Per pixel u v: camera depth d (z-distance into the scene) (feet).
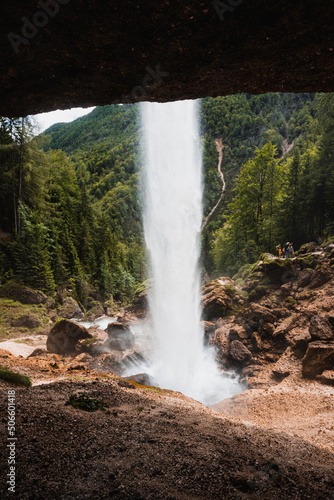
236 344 47.21
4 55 13.53
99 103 17.40
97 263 184.96
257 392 33.32
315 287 54.90
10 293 98.17
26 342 74.64
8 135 132.16
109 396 20.31
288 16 12.19
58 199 185.16
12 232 132.16
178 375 45.39
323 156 120.67
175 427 15.94
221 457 12.48
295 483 11.20
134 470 10.32
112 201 572.92
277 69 15.26
